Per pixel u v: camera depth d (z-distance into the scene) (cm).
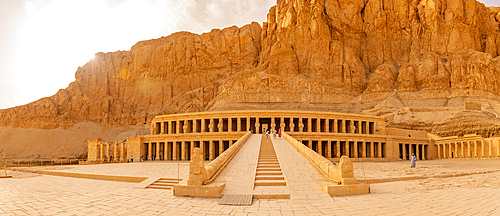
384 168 3744
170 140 7206
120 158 8006
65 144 13862
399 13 14500
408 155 7900
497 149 6325
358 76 13288
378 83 12625
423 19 13975
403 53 14050
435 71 12269
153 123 7969
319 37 13838
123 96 17050
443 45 13112
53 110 15025
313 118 7269
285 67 13525
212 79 16650
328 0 15062
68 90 16525
